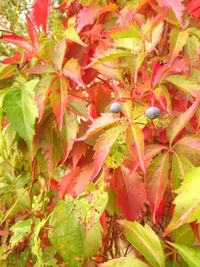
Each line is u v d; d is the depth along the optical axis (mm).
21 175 338
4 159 339
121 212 268
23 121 256
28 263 299
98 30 283
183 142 233
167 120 240
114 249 300
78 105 269
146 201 248
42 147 280
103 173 249
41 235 281
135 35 244
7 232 304
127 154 241
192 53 266
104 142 223
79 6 323
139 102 233
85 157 273
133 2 266
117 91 241
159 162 231
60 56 248
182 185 210
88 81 286
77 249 241
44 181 322
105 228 284
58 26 305
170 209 271
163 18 244
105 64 259
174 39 242
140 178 259
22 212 325
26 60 295
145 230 237
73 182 271
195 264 209
